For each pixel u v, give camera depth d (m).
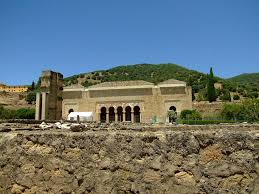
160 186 5.46
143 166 5.63
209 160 5.40
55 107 56.00
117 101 86.50
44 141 6.34
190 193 5.30
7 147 6.56
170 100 83.38
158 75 161.50
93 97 88.12
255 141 5.33
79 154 6.05
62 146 6.18
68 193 5.91
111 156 5.84
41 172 6.18
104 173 5.78
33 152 6.34
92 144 6.02
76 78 167.38
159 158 5.60
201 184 5.29
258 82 185.00
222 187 5.22
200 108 80.62
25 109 83.81
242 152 5.30
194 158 5.45
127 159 5.74
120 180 5.68
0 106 90.62
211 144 5.45
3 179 6.38
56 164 6.11
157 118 79.56
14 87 126.69
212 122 51.22
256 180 5.12
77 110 88.25
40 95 54.16
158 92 84.31
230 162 5.30
